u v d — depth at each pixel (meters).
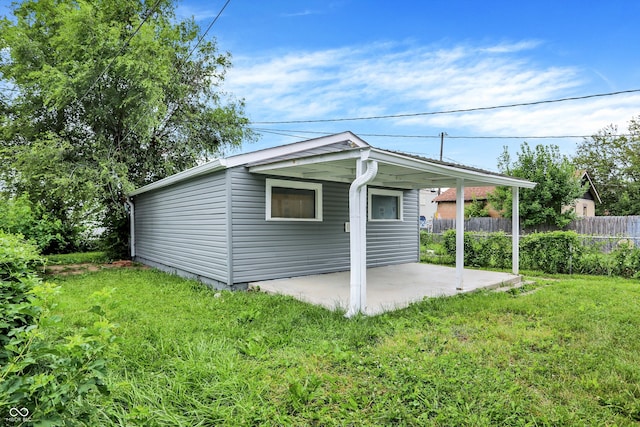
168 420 2.29
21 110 12.20
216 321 4.45
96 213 12.61
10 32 11.78
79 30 11.30
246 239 6.64
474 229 15.56
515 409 2.49
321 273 7.75
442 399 2.62
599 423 2.35
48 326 1.68
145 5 13.73
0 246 2.41
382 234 9.18
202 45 15.27
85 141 12.54
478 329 4.19
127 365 3.07
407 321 4.44
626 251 8.38
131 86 11.83
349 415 2.43
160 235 9.68
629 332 4.07
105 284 7.21
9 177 11.30
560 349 3.54
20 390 1.39
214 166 6.32
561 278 8.27
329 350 3.47
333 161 5.14
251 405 2.49
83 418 1.68
